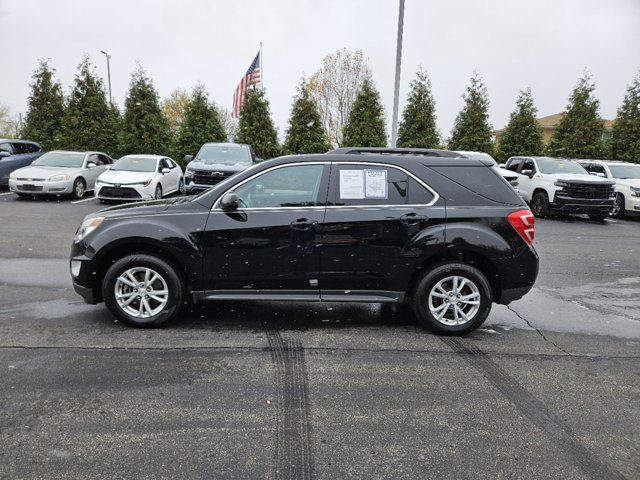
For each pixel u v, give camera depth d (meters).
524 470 2.85
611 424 3.39
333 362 4.28
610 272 8.22
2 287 6.27
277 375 3.99
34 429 3.13
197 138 26.88
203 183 14.66
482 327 5.34
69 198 16.78
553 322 5.58
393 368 4.20
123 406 3.44
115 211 5.15
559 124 27.45
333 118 34.94
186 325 5.09
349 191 4.96
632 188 15.89
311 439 3.11
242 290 4.96
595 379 4.10
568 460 2.96
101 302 5.36
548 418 3.44
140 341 4.62
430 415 3.44
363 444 3.07
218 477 2.72
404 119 26.16
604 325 5.52
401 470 2.82
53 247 8.80
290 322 5.28
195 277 4.91
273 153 26.64
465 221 4.91
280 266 4.91
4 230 10.27
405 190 4.97
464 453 3.00
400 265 4.91
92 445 2.98
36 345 4.45
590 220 15.77
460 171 5.06
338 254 4.90
